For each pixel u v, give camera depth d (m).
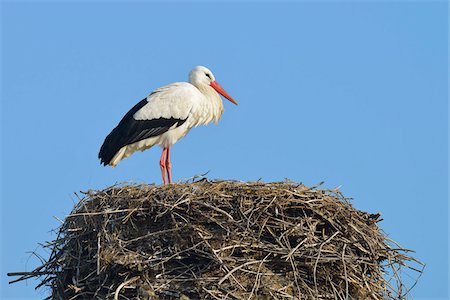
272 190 13.77
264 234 13.45
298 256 13.21
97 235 13.71
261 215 13.48
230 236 13.23
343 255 13.33
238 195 13.62
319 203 13.86
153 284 13.01
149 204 13.62
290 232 13.38
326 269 13.48
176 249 13.21
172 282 13.02
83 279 13.50
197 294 12.91
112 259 13.15
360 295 13.69
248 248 13.23
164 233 13.37
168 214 13.52
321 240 13.59
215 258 12.91
